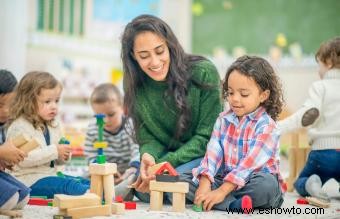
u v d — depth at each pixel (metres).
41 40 3.63
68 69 3.74
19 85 1.71
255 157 1.45
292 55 4.14
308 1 4.10
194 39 4.41
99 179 1.39
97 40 4.08
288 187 2.02
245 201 1.38
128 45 1.61
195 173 1.49
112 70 4.07
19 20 3.21
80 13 3.94
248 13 4.26
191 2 4.41
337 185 2.19
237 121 1.53
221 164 1.54
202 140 1.62
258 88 1.49
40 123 1.71
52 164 1.73
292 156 2.02
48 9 3.70
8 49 3.16
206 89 1.64
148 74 1.59
